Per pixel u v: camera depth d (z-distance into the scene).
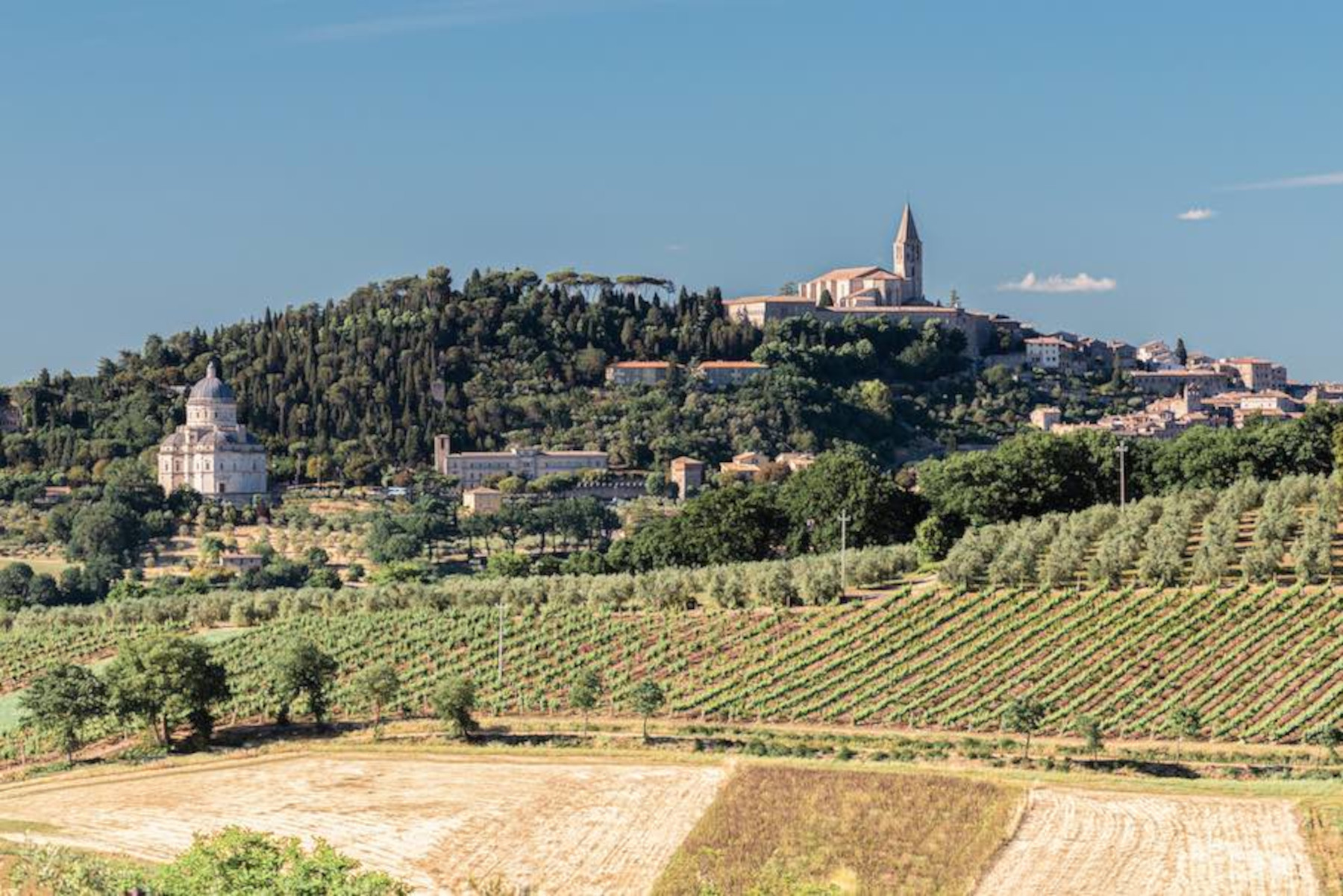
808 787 183.75
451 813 181.38
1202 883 153.62
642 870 161.12
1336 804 175.62
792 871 158.00
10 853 166.38
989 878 156.12
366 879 143.75
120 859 165.75
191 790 196.50
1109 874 156.50
